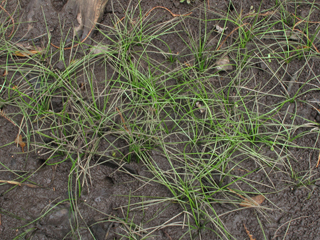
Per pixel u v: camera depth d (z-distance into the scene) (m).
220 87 0.41
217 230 0.36
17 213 0.36
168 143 0.38
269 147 0.39
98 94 0.40
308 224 0.36
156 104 0.39
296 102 0.40
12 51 0.42
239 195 0.37
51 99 0.40
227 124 0.39
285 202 0.37
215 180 0.38
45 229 0.36
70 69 0.41
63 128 0.38
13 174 0.38
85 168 0.37
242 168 0.38
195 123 0.39
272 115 0.40
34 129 0.39
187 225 0.36
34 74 0.42
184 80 0.41
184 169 0.38
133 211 0.36
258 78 0.41
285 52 0.42
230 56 0.42
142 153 0.38
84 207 0.36
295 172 0.38
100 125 0.39
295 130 0.39
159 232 0.36
